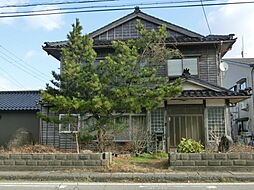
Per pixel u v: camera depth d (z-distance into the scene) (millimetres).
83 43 8867
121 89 7812
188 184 6145
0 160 7578
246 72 20031
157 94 7852
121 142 11750
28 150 9148
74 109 8094
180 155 7266
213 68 13508
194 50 13695
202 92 11641
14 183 6367
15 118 14969
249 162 7113
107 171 7152
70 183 6336
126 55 8445
